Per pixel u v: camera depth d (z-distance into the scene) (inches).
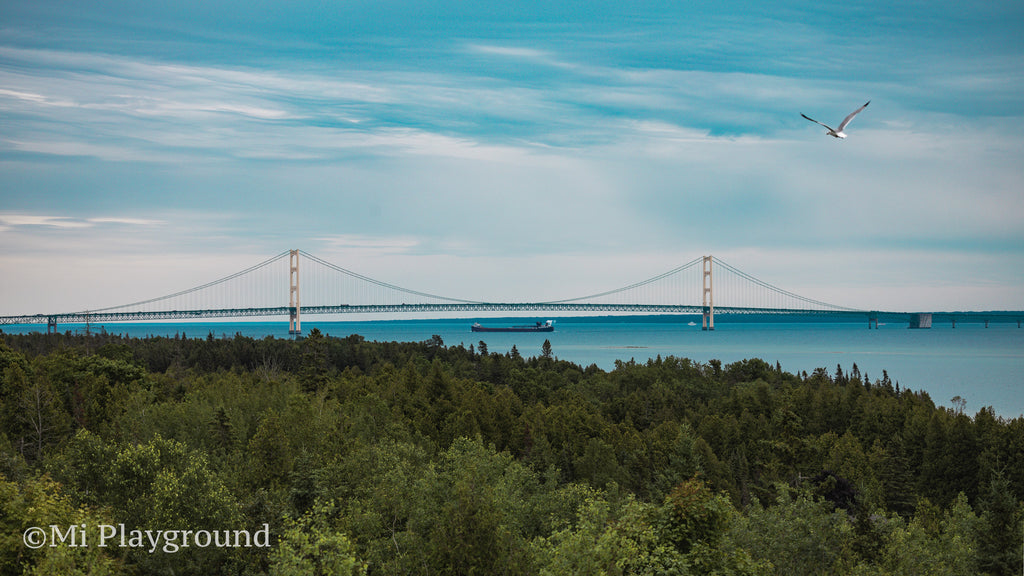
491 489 2208.4
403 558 1966.0
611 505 2593.5
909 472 4397.1
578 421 4478.3
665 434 4635.8
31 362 5241.1
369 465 2566.4
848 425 5383.9
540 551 1793.8
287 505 2249.0
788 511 2237.9
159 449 2346.2
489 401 4690.0
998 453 4237.2
